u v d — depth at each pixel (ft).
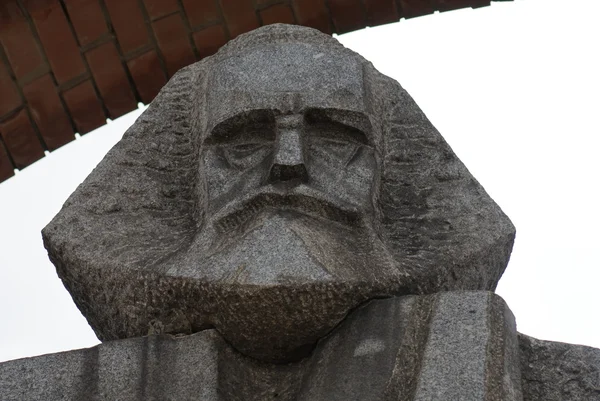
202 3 23.39
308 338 15.96
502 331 15.17
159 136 18.33
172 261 16.47
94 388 15.66
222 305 15.87
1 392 15.67
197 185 17.66
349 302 15.85
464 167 18.07
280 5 23.59
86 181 17.85
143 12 23.32
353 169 17.24
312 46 18.13
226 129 17.49
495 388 14.69
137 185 17.80
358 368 15.28
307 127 17.44
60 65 23.38
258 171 17.07
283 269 15.80
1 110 23.34
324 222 16.63
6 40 23.18
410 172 17.93
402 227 17.34
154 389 15.62
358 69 18.12
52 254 17.33
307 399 15.44
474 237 17.22
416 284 16.43
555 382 15.67
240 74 17.87
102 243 17.10
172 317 16.26
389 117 18.40
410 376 14.98
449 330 15.17
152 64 23.59
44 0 23.13
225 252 16.21
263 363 16.17
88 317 17.39
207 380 15.67
